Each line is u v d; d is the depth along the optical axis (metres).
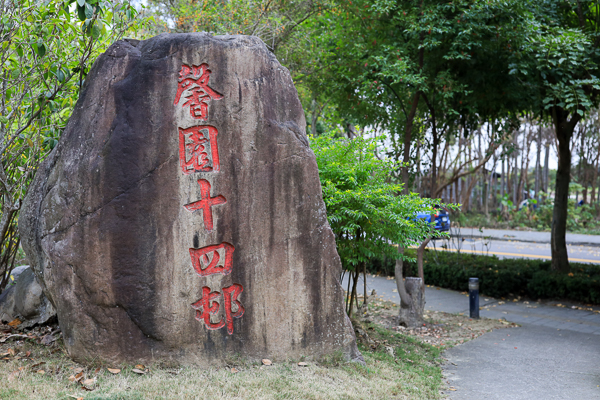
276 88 4.32
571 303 8.48
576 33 6.98
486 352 5.82
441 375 4.96
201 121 4.10
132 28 5.32
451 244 15.52
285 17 9.49
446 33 6.76
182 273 4.04
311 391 3.73
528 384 4.76
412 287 6.95
